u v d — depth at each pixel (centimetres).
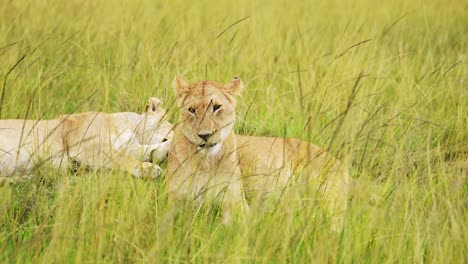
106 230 825
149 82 1338
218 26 1770
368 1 2309
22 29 1630
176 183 973
